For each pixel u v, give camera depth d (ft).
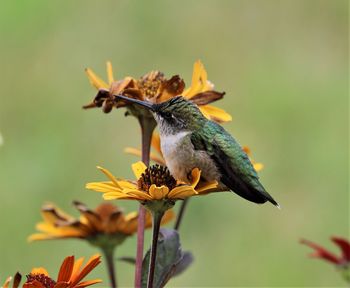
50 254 32.45
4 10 44.80
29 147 38.83
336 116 43.75
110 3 46.24
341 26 48.01
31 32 44.55
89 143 38.96
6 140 39.14
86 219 20.42
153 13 46.98
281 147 41.81
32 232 34.04
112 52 45.24
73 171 37.73
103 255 20.49
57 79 43.37
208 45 47.39
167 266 16.92
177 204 35.01
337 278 33.40
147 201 15.76
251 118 44.14
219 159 17.28
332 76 46.24
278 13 48.55
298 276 33.71
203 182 17.46
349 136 42.11
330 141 41.78
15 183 36.42
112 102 17.81
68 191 36.73
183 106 17.46
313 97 44.88
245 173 17.44
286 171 40.06
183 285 33.01
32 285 14.02
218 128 17.62
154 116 17.66
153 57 46.01
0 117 40.83
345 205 37.52
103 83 18.71
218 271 33.86
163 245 16.99
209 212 35.17
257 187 17.49
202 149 17.21
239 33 48.32
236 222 35.37
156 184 16.89
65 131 39.55
